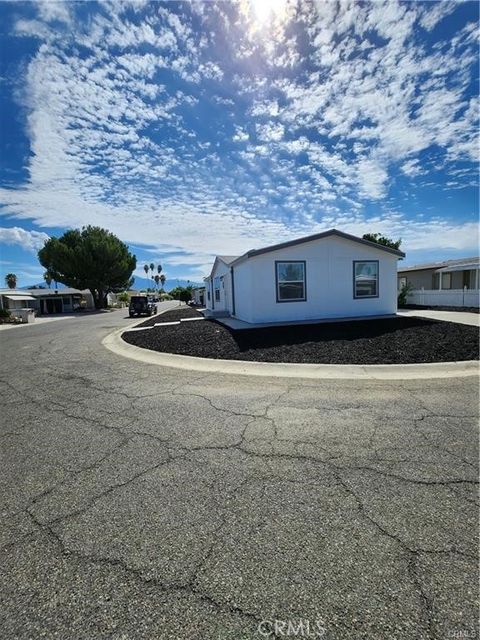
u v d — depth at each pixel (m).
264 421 3.60
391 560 1.67
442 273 23.73
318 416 3.70
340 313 12.49
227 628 1.36
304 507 2.12
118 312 33.50
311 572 1.61
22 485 2.49
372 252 12.73
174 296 88.69
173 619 1.40
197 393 4.73
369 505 2.12
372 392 4.52
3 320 24.34
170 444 3.12
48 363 7.43
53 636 1.34
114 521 2.04
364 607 1.42
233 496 2.27
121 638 1.32
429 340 7.64
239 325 11.30
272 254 11.71
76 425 3.70
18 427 3.69
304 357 6.59
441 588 1.49
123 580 1.60
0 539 1.91
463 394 4.34
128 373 6.15
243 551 1.76
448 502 2.13
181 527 1.97
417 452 2.81
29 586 1.58
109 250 38.53
